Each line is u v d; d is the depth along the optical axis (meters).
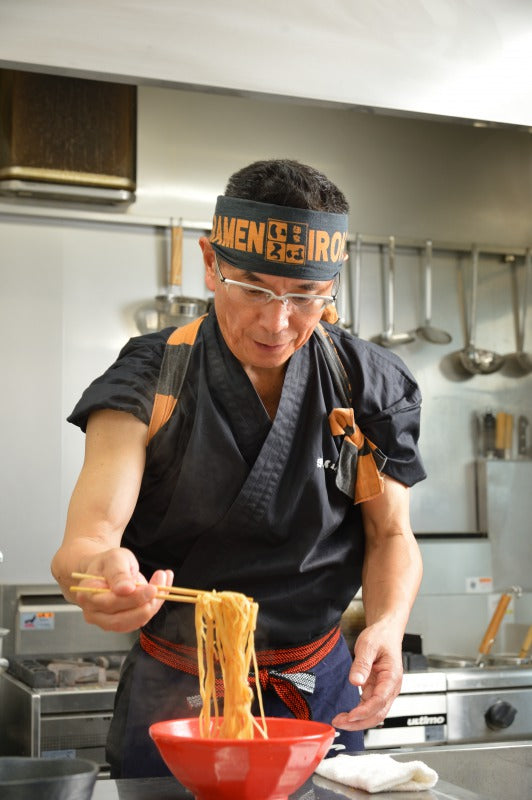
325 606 1.69
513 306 4.29
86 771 1.08
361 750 1.71
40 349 3.63
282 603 1.65
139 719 1.61
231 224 1.45
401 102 2.40
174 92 3.86
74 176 3.56
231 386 1.61
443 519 4.12
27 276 3.64
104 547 1.39
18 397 3.60
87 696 2.85
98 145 3.59
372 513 1.75
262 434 1.62
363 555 1.77
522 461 4.18
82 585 1.25
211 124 3.91
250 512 1.61
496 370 4.18
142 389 1.57
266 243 1.42
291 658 1.64
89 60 2.18
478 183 4.26
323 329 1.75
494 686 3.20
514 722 3.21
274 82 2.30
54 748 2.81
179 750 1.08
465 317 4.21
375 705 1.44
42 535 3.59
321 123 4.07
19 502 3.57
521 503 4.18
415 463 1.77
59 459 3.63
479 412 4.21
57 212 3.65
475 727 3.15
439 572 4.03
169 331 1.71
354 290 4.04
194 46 2.24
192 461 1.59
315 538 1.65
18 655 3.50
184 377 1.60
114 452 1.52
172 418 1.58
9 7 2.13
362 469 1.71
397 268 4.13
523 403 4.29
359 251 4.05
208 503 1.61
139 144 3.80
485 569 4.09
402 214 4.14
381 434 1.74
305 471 1.64
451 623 4.00
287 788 1.11
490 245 4.23
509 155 4.31
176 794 1.23
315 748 1.10
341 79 2.35
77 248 3.70
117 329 3.72
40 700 2.81
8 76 3.52
